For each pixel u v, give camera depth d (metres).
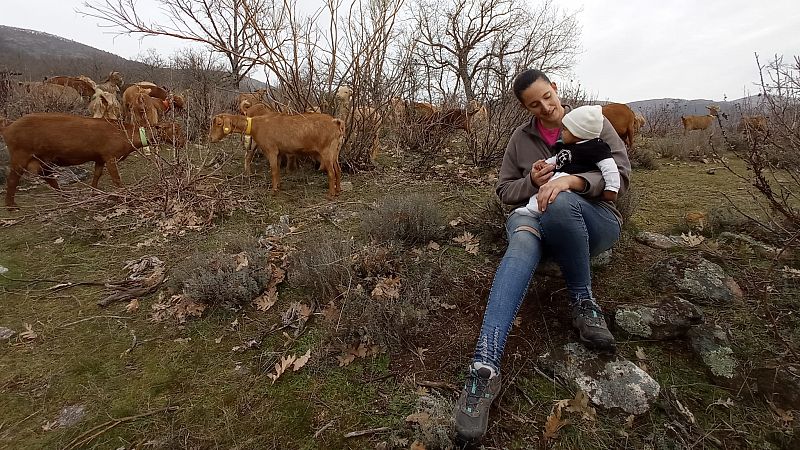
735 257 2.66
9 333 2.41
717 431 1.66
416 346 2.16
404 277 2.62
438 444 1.61
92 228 3.68
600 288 2.47
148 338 2.37
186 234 3.62
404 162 5.77
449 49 14.77
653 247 2.89
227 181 4.68
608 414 1.75
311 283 2.61
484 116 6.38
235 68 9.93
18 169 4.06
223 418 1.84
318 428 1.77
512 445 1.66
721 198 3.94
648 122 12.61
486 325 1.78
